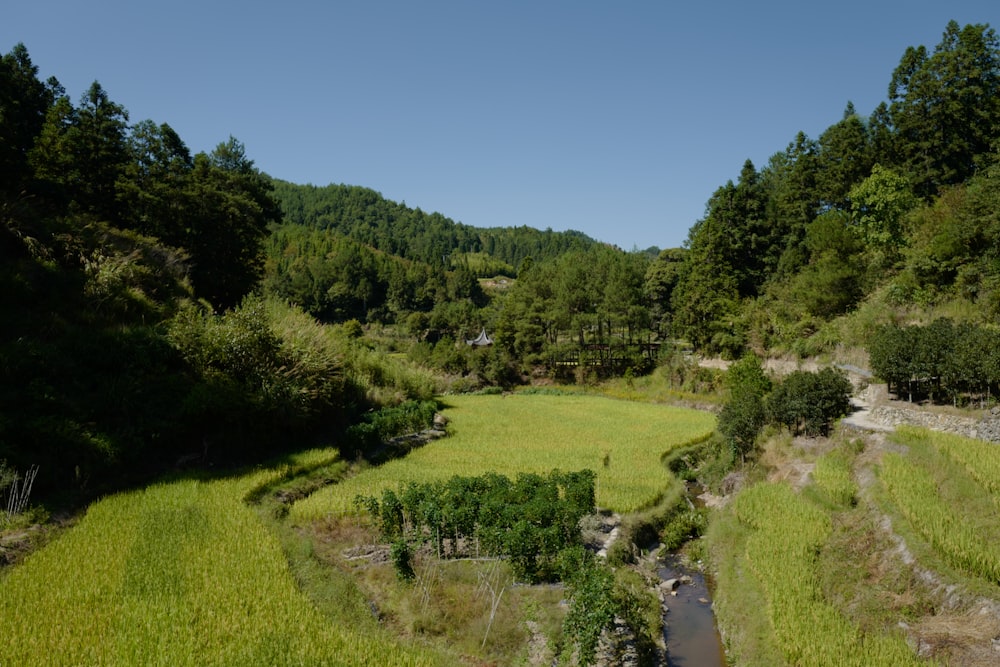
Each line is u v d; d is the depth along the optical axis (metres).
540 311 69.50
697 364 52.84
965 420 20.08
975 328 22.48
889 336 24.88
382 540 16.38
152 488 17.91
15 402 17.75
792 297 48.06
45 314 22.47
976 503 14.27
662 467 26.62
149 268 29.75
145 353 22.11
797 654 10.92
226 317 25.72
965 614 11.19
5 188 27.23
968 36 45.59
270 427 24.17
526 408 46.97
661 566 18.03
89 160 34.12
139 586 11.78
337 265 128.25
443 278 144.00
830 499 18.53
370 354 42.53
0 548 13.07
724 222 61.16
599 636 11.61
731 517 19.64
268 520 16.75
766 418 26.39
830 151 57.62
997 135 44.66
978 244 31.05
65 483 17.08
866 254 42.34
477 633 12.02
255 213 42.16
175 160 41.62
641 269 82.81
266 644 10.06
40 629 10.07
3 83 32.88
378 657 10.17
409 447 29.22
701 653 13.16
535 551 14.77
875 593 12.80
